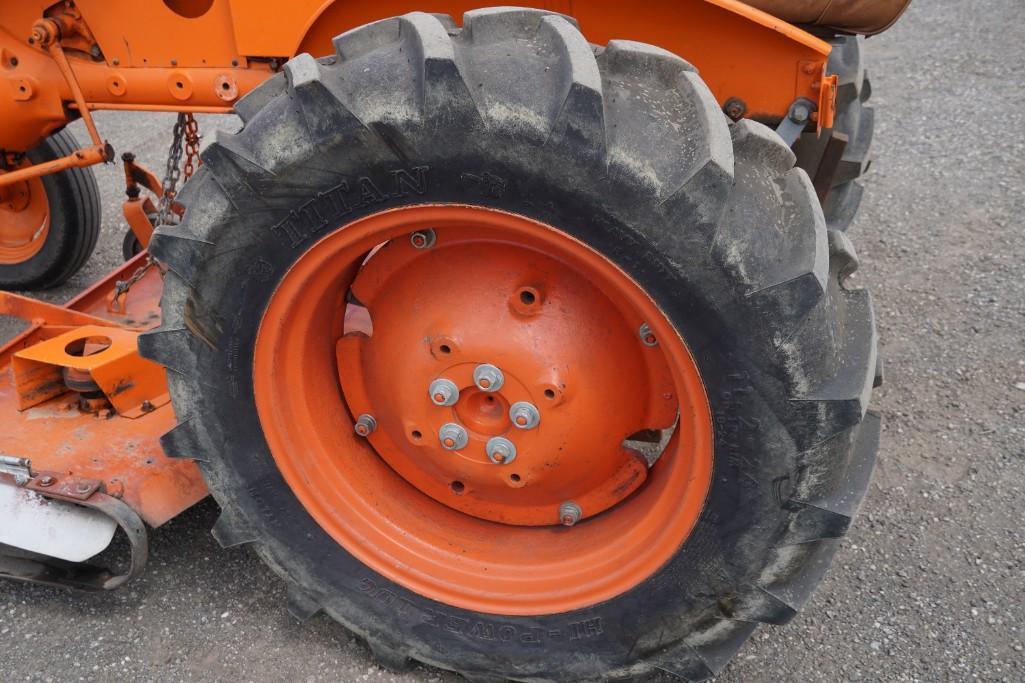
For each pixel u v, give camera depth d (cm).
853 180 308
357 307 253
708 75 185
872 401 309
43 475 218
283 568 206
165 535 251
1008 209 425
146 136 548
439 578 198
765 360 150
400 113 146
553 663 197
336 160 153
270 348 179
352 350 196
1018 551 248
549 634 193
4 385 260
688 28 179
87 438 235
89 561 238
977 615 229
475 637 198
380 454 209
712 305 149
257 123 157
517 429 183
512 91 143
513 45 151
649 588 180
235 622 225
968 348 332
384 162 152
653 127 145
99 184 488
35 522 220
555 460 185
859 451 179
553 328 174
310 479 194
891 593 236
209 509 260
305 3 200
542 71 145
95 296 311
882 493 270
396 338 186
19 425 241
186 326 176
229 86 232
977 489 270
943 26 673
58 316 276
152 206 336
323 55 208
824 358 151
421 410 188
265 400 184
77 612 228
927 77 585
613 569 184
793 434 155
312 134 151
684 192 141
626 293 157
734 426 158
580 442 183
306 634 222
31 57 258
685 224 143
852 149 274
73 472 221
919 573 242
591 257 154
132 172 326
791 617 174
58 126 278
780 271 145
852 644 221
